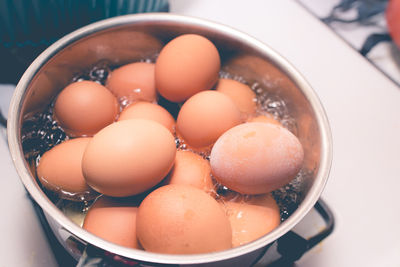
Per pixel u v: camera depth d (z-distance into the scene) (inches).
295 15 17.8
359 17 17.9
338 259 13.0
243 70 14.9
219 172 12.0
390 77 16.6
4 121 14.2
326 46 17.1
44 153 12.9
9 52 15.2
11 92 14.7
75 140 12.6
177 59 13.1
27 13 14.1
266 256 12.6
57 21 14.7
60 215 9.8
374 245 13.4
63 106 12.8
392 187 14.4
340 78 16.4
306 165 12.9
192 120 12.6
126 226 11.6
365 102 16.0
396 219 13.9
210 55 13.4
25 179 10.2
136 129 11.5
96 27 13.1
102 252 9.8
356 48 17.2
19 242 12.4
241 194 12.5
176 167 12.4
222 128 12.6
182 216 10.7
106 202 11.9
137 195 12.2
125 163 11.1
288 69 13.1
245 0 18.0
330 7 18.2
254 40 13.6
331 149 11.7
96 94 13.1
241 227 11.9
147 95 14.2
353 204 14.0
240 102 14.0
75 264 12.2
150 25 13.7
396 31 15.9
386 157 14.9
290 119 14.2
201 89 13.5
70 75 14.0
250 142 11.6
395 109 15.9
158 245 10.7
